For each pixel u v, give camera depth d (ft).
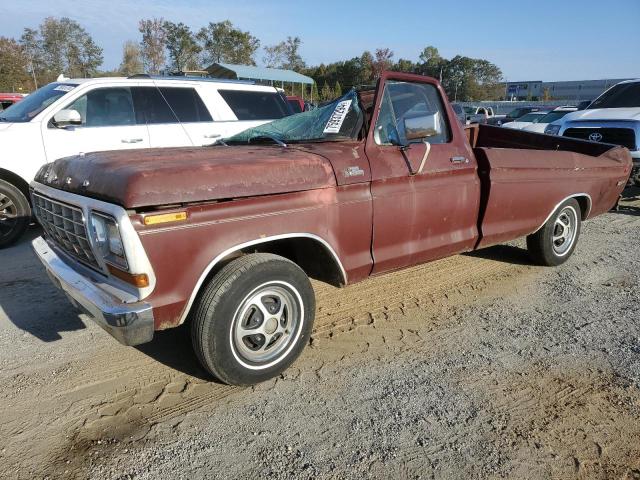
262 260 10.00
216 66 62.03
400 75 12.91
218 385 10.71
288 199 10.33
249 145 13.56
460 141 14.12
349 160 11.47
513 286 16.43
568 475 8.30
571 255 19.10
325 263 11.59
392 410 9.93
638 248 20.88
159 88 23.54
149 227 8.70
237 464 8.50
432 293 15.83
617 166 19.07
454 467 8.46
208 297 9.50
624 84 32.63
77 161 10.80
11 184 19.90
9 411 9.78
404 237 12.66
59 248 11.44
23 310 14.23
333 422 9.58
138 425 9.43
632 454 8.78
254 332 10.25
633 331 13.21
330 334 13.03
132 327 8.68
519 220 15.72
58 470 8.32
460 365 11.60
